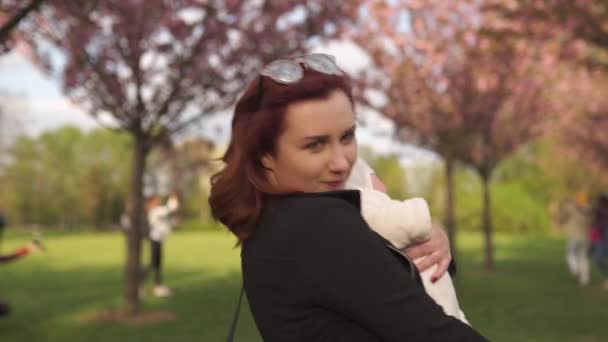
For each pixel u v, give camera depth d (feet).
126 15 24.94
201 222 180.75
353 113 3.63
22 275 47.52
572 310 30.32
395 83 40.86
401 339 3.13
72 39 25.27
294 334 3.41
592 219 40.68
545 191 148.66
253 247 3.68
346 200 3.52
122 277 45.83
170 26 26.43
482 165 50.19
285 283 3.43
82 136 259.80
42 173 261.24
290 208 3.53
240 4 27.48
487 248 51.21
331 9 29.66
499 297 34.94
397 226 3.41
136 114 27.81
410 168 199.72
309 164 3.52
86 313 29.86
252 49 28.35
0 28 15.38
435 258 3.50
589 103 53.31
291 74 3.54
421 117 41.27
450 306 3.44
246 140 3.65
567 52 24.35
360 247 3.25
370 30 40.29
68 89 27.12
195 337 23.97
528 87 43.27
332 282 3.25
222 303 32.78
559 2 20.88
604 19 20.76
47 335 25.08
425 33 40.22
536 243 85.87
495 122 45.11
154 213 36.11
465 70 38.65
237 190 3.74
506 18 23.22
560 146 85.46
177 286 40.09
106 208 249.55
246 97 3.74
